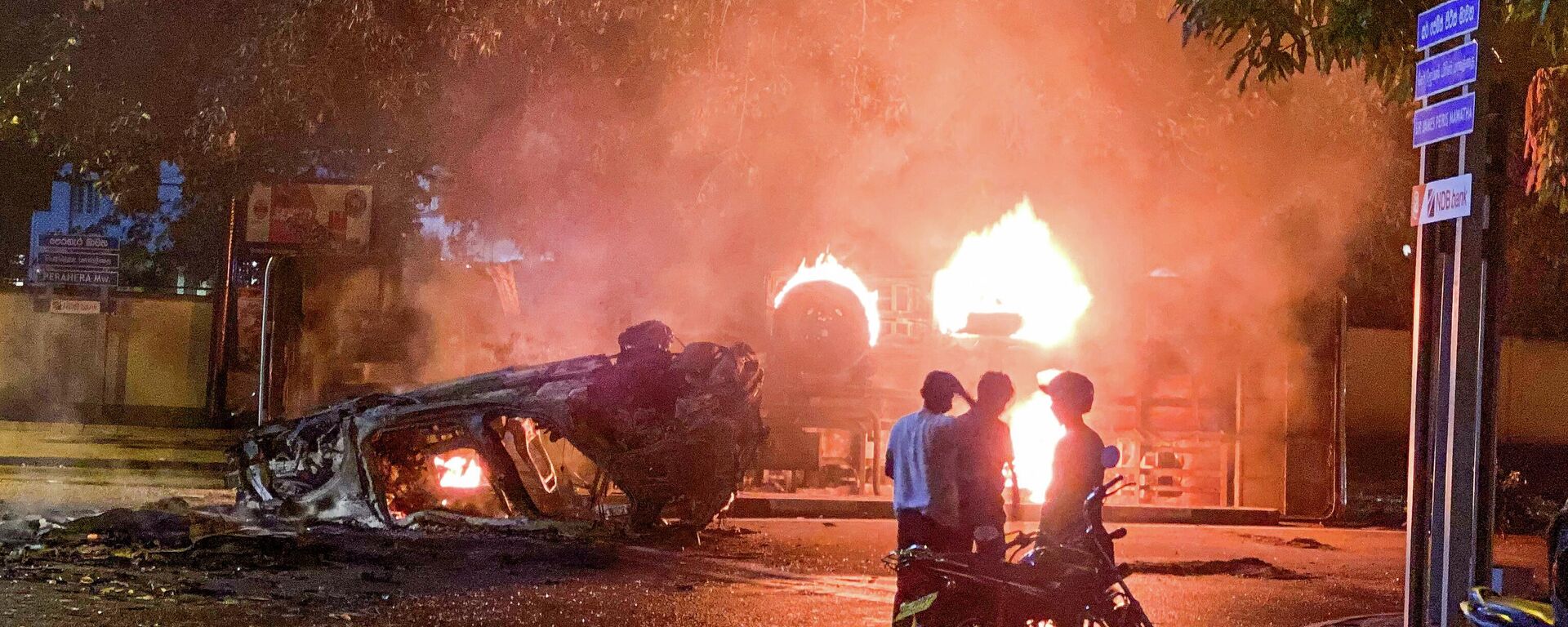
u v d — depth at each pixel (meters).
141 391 40.97
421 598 13.55
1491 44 10.72
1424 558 11.20
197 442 34.78
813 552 17.89
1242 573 17.34
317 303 23.77
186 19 26.78
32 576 13.93
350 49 24.77
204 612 12.45
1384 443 40.53
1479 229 10.79
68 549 15.48
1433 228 11.15
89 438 34.44
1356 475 35.03
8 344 40.59
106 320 40.84
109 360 40.91
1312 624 13.38
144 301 40.91
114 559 15.09
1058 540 9.60
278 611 12.67
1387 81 14.66
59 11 27.48
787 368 23.80
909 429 10.33
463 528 18.20
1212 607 14.67
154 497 22.20
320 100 25.70
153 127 28.33
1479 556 11.02
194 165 32.06
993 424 10.29
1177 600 15.02
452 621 12.53
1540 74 15.26
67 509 20.17
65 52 27.00
